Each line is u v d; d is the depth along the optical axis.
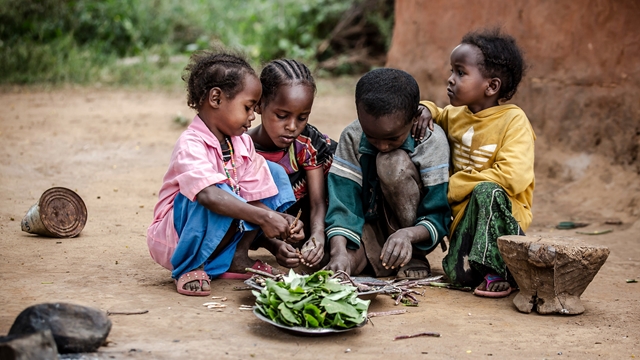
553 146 7.46
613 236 5.65
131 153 8.55
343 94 14.00
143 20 16.81
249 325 3.29
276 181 4.05
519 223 4.14
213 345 3.00
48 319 2.76
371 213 4.30
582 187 6.83
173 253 3.76
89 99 12.21
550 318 3.63
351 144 4.25
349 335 3.23
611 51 6.81
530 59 7.77
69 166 7.71
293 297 3.19
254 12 18.36
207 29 17.61
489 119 4.16
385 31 16.19
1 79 13.33
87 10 16.34
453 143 4.32
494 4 8.36
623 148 6.70
